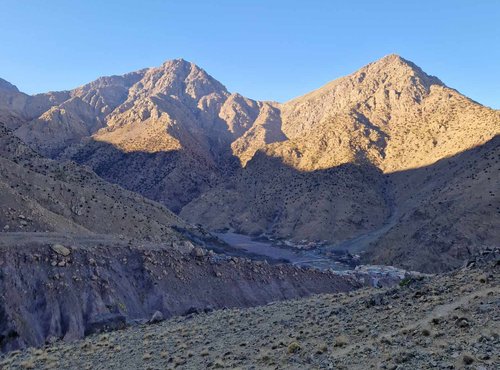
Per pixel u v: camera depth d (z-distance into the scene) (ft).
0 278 171.42
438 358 44.62
